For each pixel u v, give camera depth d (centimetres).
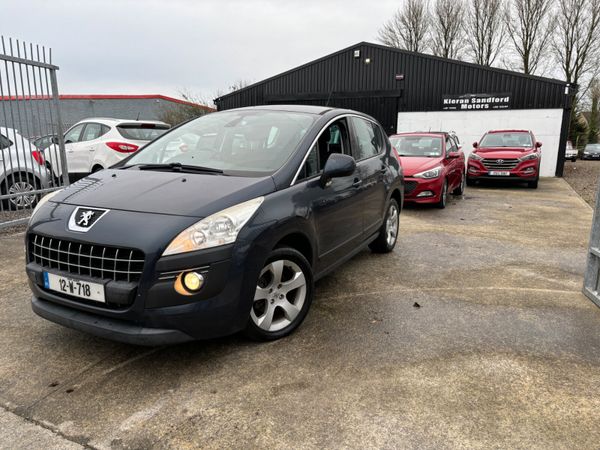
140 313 246
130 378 266
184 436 218
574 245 598
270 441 215
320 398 248
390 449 210
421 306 378
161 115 2741
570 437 219
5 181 654
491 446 212
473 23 3753
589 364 287
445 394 253
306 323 341
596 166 2489
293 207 309
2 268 460
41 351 297
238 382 262
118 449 209
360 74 1898
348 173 340
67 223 271
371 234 466
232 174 318
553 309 375
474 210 873
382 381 265
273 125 376
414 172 841
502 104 1689
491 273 471
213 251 256
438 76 1778
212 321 261
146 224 256
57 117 692
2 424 225
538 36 3522
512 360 290
